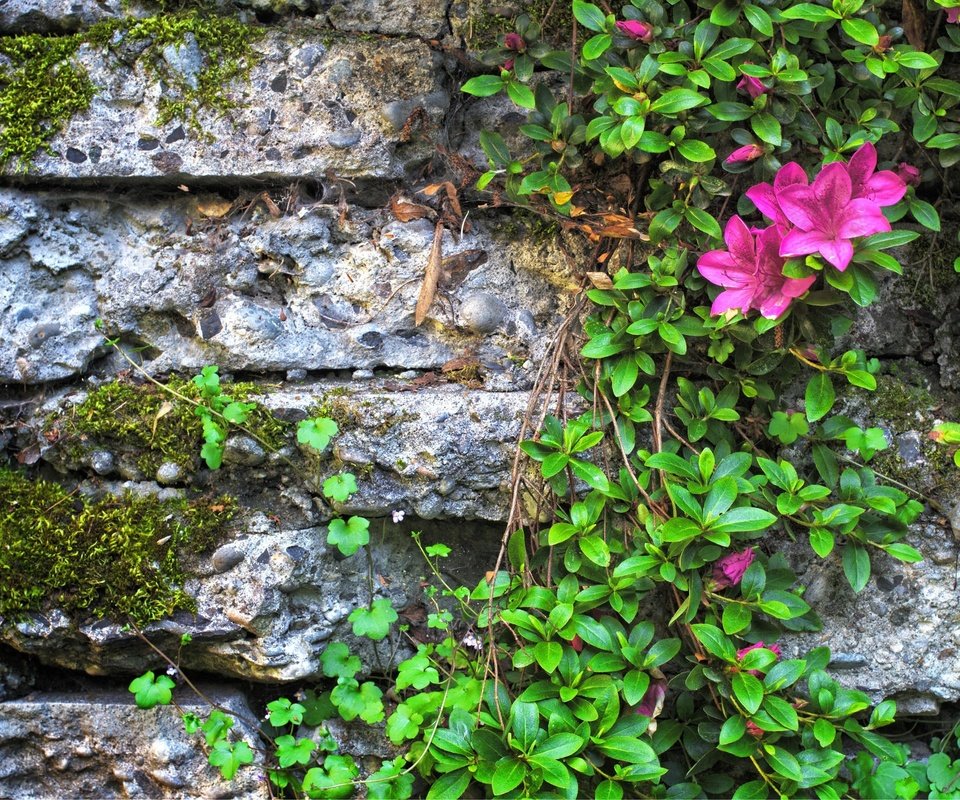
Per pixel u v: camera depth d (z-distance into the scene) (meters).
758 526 1.14
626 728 1.17
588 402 1.22
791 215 1.14
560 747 1.14
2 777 1.21
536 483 1.21
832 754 1.17
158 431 1.21
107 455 1.21
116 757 1.20
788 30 1.19
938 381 1.24
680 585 1.16
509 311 1.25
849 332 1.24
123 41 1.21
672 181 1.21
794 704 1.18
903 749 1.23
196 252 1.24
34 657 1.23
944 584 1.23
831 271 1.15
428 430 1.20
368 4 1.23
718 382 1.23
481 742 1.15
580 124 1.21
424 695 1.17
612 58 1.20
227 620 1.19
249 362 1.23
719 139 1.21
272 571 1.20
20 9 1.21
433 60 1.23
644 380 1.23
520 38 1.20
